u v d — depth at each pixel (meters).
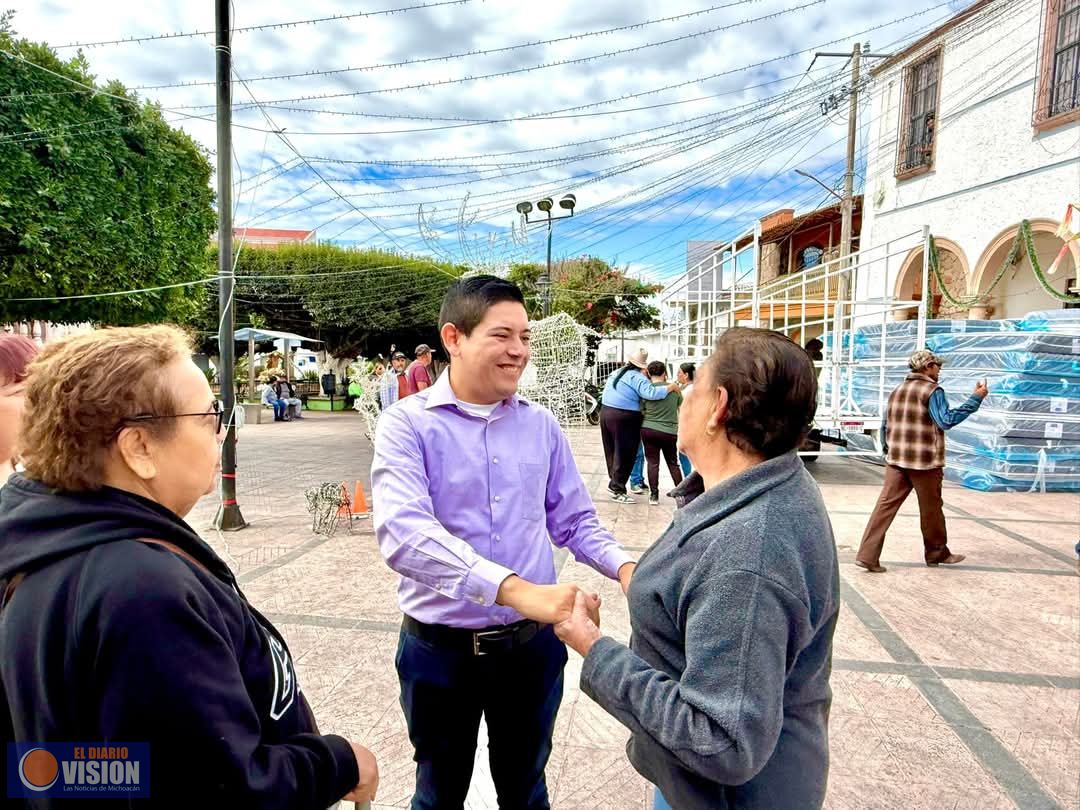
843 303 7.83
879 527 4.41
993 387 7.41
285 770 0.88
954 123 10.60
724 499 1.03
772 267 19.05
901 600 3.90
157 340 0.94
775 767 1.02
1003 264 9.74
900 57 11.41
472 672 1.57
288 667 1.06
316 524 5.43
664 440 6.44
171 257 7.71
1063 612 3.72
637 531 5.55
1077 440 7.25
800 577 0.95
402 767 2.31
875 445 9.70
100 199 6.59
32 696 0.78
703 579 0.97
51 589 0.78
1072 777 2.25
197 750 0.76
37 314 6.95
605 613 3.70
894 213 12.10
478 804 2.21
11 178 5.81
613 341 21.92
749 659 0.91
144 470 0.89
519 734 1.68
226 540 5.16
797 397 1.03
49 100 6.07
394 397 8.04
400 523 1.39
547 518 1.82
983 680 2.93
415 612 1.57
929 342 8.43
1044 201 9.08
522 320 1.56
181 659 0.76
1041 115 9.00
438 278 21.84
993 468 7.36
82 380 0.85
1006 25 9.59
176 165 7.79
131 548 0.81
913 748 2.42
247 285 20.50
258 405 15.70
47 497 0.86
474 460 1.57
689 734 0.92
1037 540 5.25
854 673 2.99
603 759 2.39
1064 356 7.15
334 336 22.62
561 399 6.93
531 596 1.21
